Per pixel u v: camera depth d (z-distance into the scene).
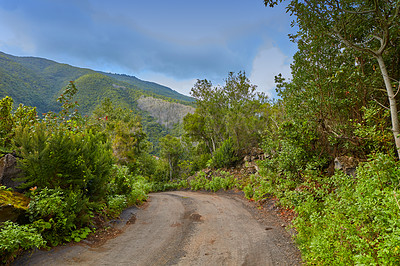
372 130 5.10
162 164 40.72
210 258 4.81
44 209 4.70
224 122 27.33
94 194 6.91
